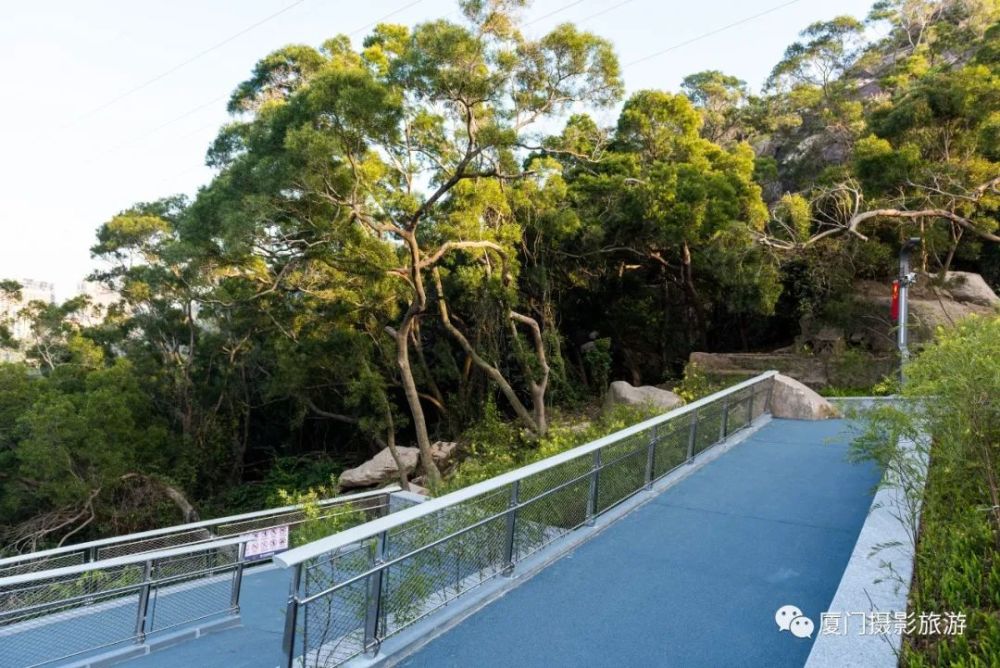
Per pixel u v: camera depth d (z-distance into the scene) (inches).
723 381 725.9
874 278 855.1
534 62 607.5
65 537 851.4
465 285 783.1
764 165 995.3
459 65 529.7
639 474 315.3
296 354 884.6
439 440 983.6
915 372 198.7
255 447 1311.5
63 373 1027.9
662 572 226.4
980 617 151.9
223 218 529.7
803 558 233.8
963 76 690.2
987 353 182.1
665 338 1056.8
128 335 1219.9
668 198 750.5
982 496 202.4
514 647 179.2
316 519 386.3
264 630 280.8
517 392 1003.9
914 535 194.1
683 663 167.3
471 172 640.4
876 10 1459.2
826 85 1307.8
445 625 192.2
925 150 757.9
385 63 703.1
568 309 1087.0
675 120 861.2
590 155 864.9
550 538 250.8
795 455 387.5
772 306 784.3
